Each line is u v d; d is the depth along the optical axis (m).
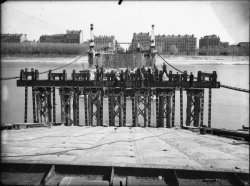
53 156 6.82
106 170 5.33
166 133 14.64
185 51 151.88
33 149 8.09
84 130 16.58
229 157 7.16
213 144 9.72
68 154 7.24
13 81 55.44
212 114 32.62
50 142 9.89
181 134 14.12
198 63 120.44
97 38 144.00
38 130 15.22
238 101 39.00
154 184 4.76
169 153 7.67
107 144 9.57
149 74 22.45
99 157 6.76
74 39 151.38
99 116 23.41
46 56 130.50
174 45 146.00
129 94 22.83
